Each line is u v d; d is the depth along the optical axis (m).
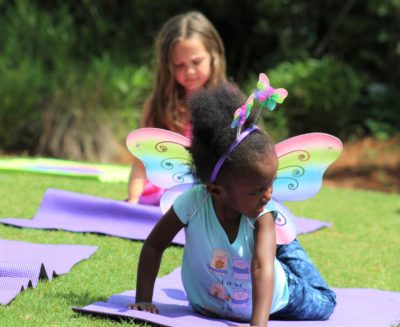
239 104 4.06
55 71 16.42
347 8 17.98
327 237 7.75
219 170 3.97
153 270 4.44
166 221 4.39
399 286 5.88
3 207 8.26
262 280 4.03
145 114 8.14
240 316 4.39
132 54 18.08
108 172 11.98
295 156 4.43
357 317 4.70
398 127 16.94
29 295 4.77
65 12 17.84
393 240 7.78
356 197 11.10
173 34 7.83
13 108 15.57
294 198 4.54
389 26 17.66
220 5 18.33
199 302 4.45
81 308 4.33
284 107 16.64
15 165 12.09
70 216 7.44
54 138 15.45
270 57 18.75
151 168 4.62
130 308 4.36
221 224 4.25
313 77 16.64
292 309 4.49
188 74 7.77
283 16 18.33
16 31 17.19
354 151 16.05
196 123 4.10
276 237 4.48
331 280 5.98
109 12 18.73
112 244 6.76
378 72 18.41
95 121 15.66
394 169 14.84
